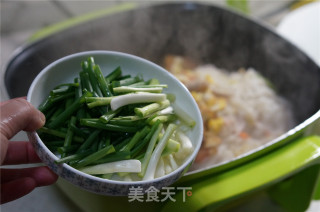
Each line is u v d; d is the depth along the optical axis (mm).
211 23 552
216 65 581
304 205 433
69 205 426
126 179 274
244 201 433
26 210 418
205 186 342
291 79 521
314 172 397
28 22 614
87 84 299
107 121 274
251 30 539
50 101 288
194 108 310
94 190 262
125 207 358
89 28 484
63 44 473
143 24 522
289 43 509
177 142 290
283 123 498
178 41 561
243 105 495
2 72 419
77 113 289
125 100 284
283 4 734
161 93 323
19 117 265
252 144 464
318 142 385
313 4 626
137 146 281
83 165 266
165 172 288
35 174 345
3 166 433
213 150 450
